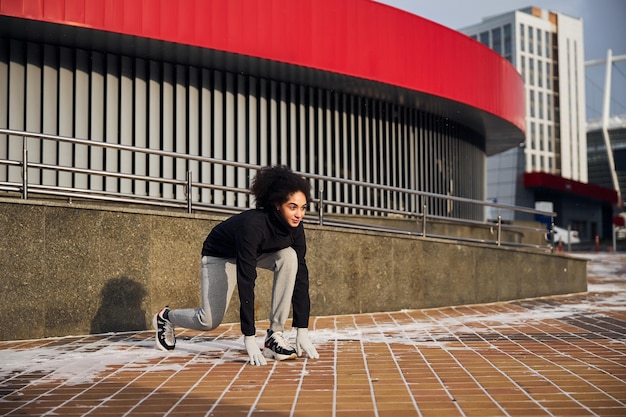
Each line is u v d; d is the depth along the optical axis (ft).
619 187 329.52
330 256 26.08
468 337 19.80
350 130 41.81
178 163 34.42
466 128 53.47
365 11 37.83
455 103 44.29
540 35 291.38
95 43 31.30
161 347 17.51
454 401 11.57
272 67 35.60
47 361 16.12
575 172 302.04
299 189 14.56
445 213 49.39
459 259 30.22
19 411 11.25
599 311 27.22
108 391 12.70
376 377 13.74
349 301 26.53
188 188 24.26
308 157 39.55
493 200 147.13
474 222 33.32
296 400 11.76
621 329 21.49
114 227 21.52
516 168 248.73
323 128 40.45
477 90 45.42
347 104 41.75
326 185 40.19
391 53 39.01
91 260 21.04
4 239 19.62
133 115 33.40
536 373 14.05
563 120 296.10
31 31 29.53
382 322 23.93
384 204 43.47
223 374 14.23
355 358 16.08
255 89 37.58
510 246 34.40
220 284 15.78
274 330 16.02
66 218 20.65
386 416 10.58
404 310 28.09
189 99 35.14
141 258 22.03
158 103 34.09
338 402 11.56
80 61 32.09
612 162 328.29
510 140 59.52
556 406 11.15
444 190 49.49
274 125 38.14
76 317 20.70
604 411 10.80
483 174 57.93
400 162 44.98
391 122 44.47
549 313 26.58
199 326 16.35
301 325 16.10
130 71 33.40
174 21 31.07
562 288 35.35
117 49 32.24
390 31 39.01
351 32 37.19
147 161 33.50
